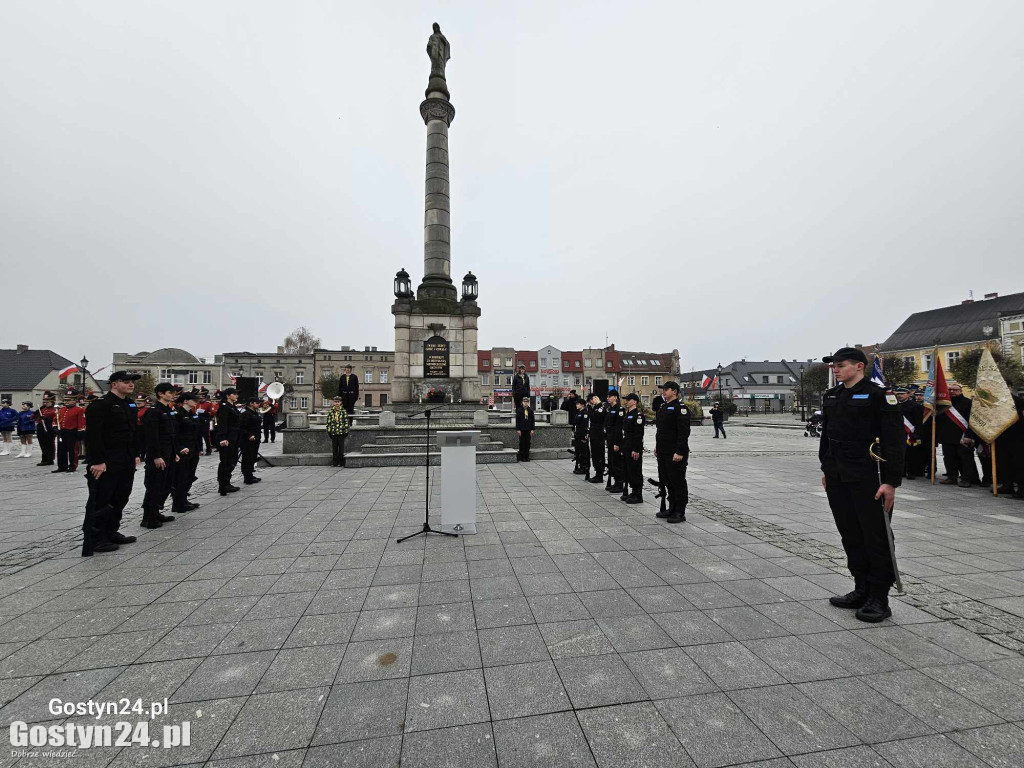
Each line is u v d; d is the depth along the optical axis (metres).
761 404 72.31
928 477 9.23
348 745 2.01
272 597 3.61
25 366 45.59
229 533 5.45
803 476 9.66
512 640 2.91
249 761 1.91
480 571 4.13
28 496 8.03
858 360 3.53
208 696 2.36
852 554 3.40
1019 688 2.38
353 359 52.50
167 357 55.22
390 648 2.82
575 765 1.89
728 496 7.51
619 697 2.33
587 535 5.26
